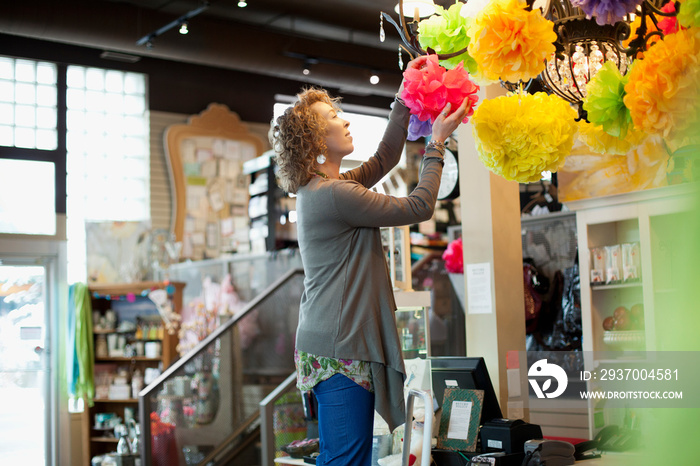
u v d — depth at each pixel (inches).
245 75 413.4
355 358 77.9
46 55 356.8
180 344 326.3
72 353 334.3
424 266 268.8
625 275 169.6
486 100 88.1
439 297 269.3
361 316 79.0
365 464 79.6
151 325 339.6
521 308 152.9
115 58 353.1
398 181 211.2
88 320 335.9
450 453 121.7
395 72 386.9
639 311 167.6
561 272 204.5
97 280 356.8
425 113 87.0
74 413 342.6
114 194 376.5
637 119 75.3
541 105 88.0
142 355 336.2
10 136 351.9
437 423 128.6
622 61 95.3
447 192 212.1
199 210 393.4
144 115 388.5
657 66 71.3
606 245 180.9
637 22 97.8
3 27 285.3
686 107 68.6
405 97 86.9
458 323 266.8
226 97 414.6
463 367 126.0
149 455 225.8
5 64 354.0
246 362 252.2
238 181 407.5
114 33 305.9
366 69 379.2
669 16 87.7
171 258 369.1
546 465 106.0
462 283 268.2
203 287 340.8
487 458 109.8
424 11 109.7
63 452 336.8
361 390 79.5
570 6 93.1
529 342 206.1
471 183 153.4
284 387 207.0
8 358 333.7
